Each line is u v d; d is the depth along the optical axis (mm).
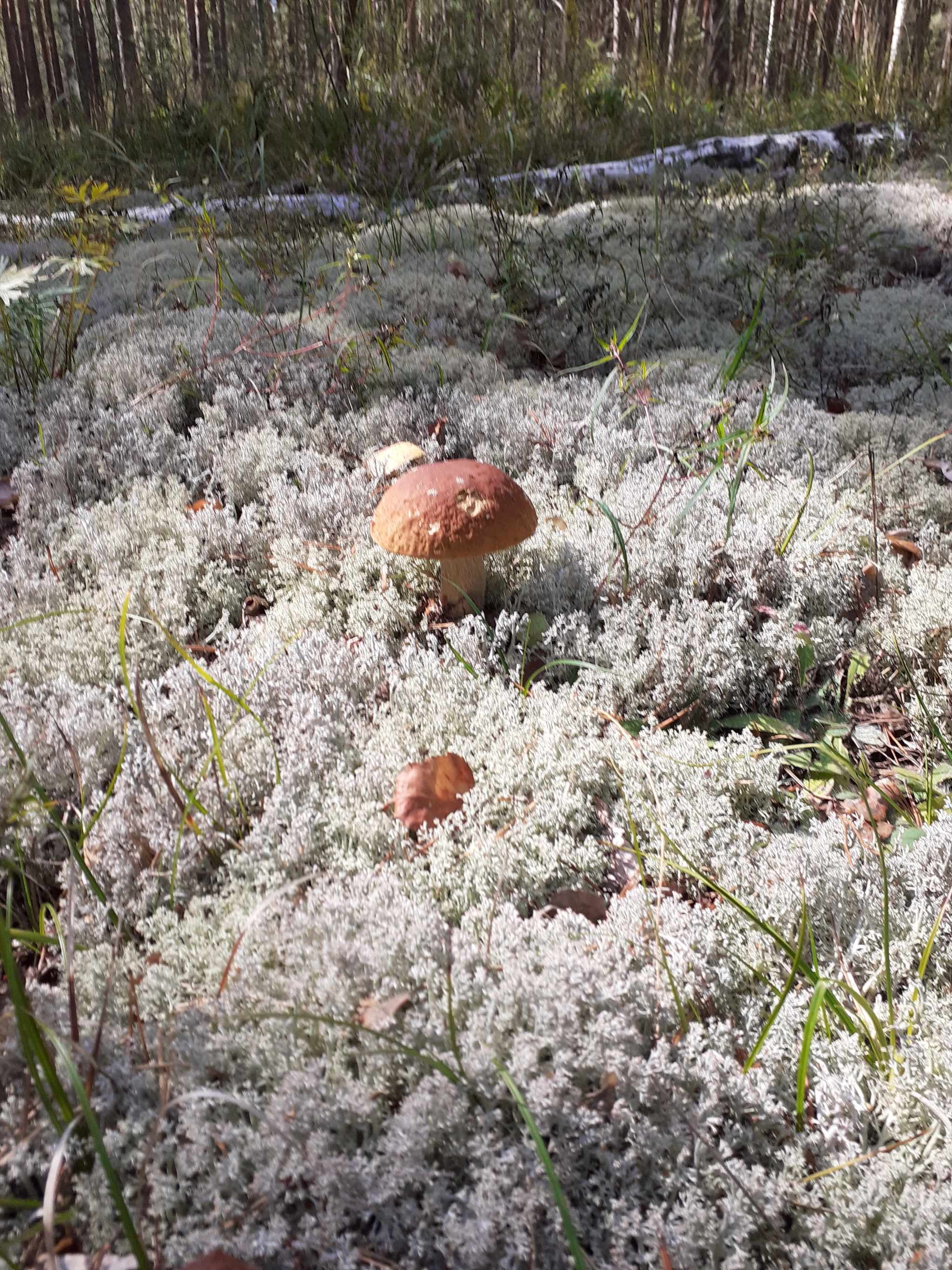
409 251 1236
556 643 664
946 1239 392
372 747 564
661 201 1416
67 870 476
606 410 891
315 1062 417
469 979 447
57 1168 356
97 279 1110
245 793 544
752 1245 401
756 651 652
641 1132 411
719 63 2459
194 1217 385
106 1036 427
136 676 528
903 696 652
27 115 2307
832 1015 462
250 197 1479
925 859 515
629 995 447
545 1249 389
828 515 755
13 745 492
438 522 601
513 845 516
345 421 854
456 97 1762
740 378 957
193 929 468
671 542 705
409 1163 392
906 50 2291
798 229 1257
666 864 517
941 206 1472
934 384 966
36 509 745
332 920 461
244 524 720
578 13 2307
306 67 1937
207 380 894
